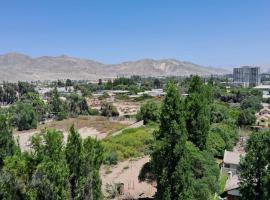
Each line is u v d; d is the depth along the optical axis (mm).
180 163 32844
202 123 43500
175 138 33031
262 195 30000
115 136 77938
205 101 45812
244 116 104562
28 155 23078
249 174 30922
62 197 22750
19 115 113625
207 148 45562
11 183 22328
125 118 131250
